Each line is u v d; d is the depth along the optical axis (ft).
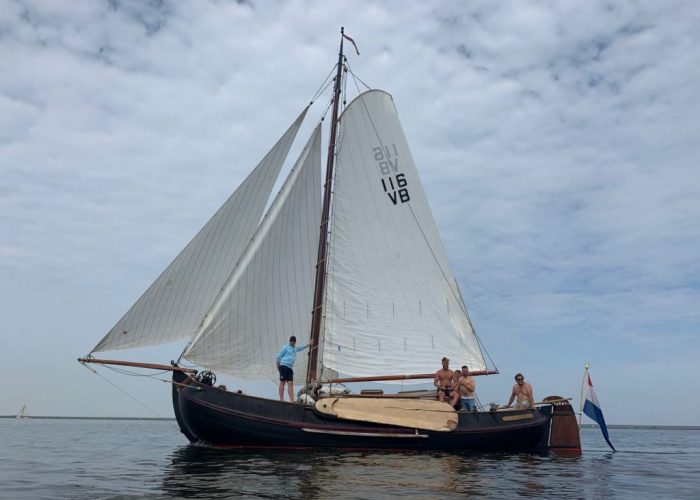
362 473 45.62
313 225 74.18
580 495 40.29
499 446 66.80
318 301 72.84
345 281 74.23
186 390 62.18
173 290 66.18
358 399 63.31
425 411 63.93
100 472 49.29
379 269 75.41
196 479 42.47
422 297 75.61
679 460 75.46
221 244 68.85
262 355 69.41
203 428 61.41
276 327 70.49
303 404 62.18
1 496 36.63
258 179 71.00
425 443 63.82
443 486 40.88
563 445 74.38
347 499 34.94
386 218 77.00
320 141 76.02
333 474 44.73
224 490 37.83
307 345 68.90
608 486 45.65
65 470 51.31
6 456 67.10
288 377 64.23
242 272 68.64
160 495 36.37
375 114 79.56
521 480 46.11
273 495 36.06
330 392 66.23
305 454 58.59
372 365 73.10
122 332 64.49
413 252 76.74
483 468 52.44
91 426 244.42
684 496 41.83
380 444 62.75
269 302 70.23
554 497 38.86
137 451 75.05
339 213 75.66
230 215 69.46
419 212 78.07
